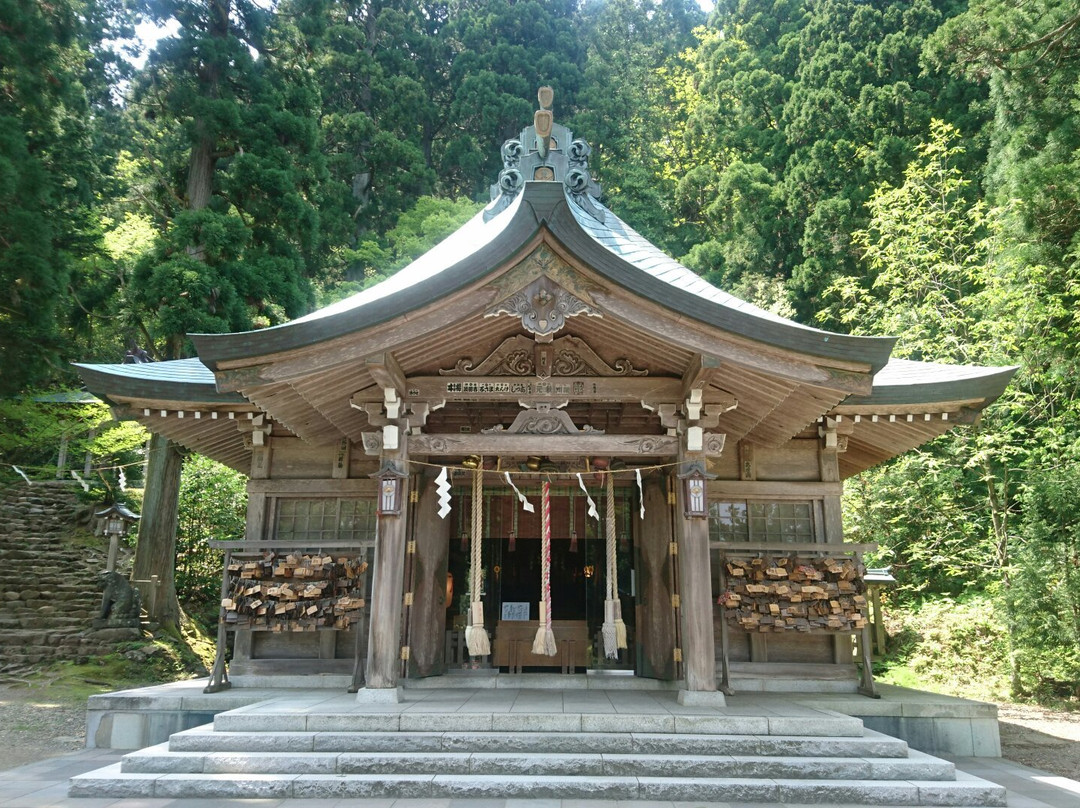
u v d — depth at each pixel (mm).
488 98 33625
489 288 7348
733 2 39188
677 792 5797
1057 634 11617
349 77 34062
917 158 24016
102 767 6902
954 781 5961
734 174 29422
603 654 9711
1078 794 6293
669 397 8086
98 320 17781
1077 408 14250
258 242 18594
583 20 44250
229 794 5848
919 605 17922
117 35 18938
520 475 9688
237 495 20688
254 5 19750
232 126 18047
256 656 9312
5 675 13406
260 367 7238
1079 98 14766
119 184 19156
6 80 15508
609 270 7180
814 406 8133
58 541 19234
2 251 14781
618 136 35062
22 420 18719
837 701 8195
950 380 8969
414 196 32469
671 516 8719
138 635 15328
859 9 28250
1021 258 14391
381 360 7320
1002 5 15766
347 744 6332
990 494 15172
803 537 9648
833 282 24484
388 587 7559
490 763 6074
